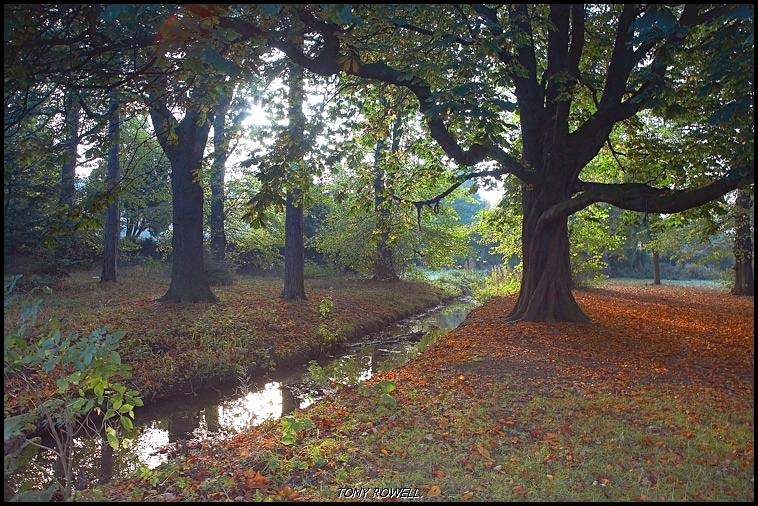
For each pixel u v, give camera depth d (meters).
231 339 13.49
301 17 8.67
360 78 12.82
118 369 5.36
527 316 14.29
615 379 8.88
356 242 29.31
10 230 13.69
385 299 24.31
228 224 27.67
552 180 13.86
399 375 9.91
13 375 9.00
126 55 9.44
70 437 5.76
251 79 9.88
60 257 18.69
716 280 42.12
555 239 14.23
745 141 9.45
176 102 10.51
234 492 5.20
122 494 5.39
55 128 9.95
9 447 5.14
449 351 11.67
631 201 11.38
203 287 16.58
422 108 11.48
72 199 18.31
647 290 30.91
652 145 15.56
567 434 6.38
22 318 5.12
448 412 7.33
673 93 10.14
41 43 6.73
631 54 12.27
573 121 15.92
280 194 12.09
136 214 34.19
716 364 10.07
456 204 59.72
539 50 15.52
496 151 13.02
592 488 4.94
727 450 5.75
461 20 10.22
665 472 5.26
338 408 7.93
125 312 14.27
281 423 7.61
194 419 9.68
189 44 6.62
